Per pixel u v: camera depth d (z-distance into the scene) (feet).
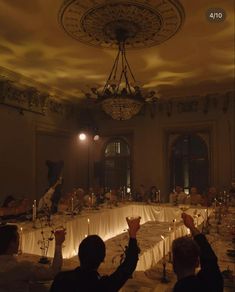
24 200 25.54
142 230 28.04
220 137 38.42
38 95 35.99
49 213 23.02
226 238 17.74
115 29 20.38
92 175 45.16
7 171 31.73
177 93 38.45
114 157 45.03
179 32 21.36
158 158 41.55
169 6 17.78
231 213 25.81
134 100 19.61
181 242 6.79
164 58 26.63
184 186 41.57
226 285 10.44
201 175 40.83
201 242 7.47
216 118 38.70
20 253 14.57
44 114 37.50
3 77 30.30
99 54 25.66
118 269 7.09
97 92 22.02
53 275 8.27
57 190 26.89
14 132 32.78
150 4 17.58
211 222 22.41
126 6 17.79
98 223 26.78
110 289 6.69
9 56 26.35
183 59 26.94
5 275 7.86
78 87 36.42
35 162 35.68
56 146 40.42
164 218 31.94
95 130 43.91
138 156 42.70
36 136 36.19
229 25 20.47
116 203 32.91
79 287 6.46
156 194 36.86
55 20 19.76
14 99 32.68
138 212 33.35
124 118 20.89
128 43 22.84
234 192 33.24
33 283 9.48
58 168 32.19
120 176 44.73
